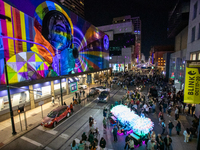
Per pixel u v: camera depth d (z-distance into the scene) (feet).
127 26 318.86
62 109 51.24
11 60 49.90
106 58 165.78
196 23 57.77
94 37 127.44
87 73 116.37
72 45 90.38
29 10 56.49
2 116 49.67
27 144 35.99
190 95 32.96
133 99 68.59
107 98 75.41
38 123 48.11
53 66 72.64
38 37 61.62
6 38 47.73
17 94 55.21
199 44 53.72
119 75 194.49
